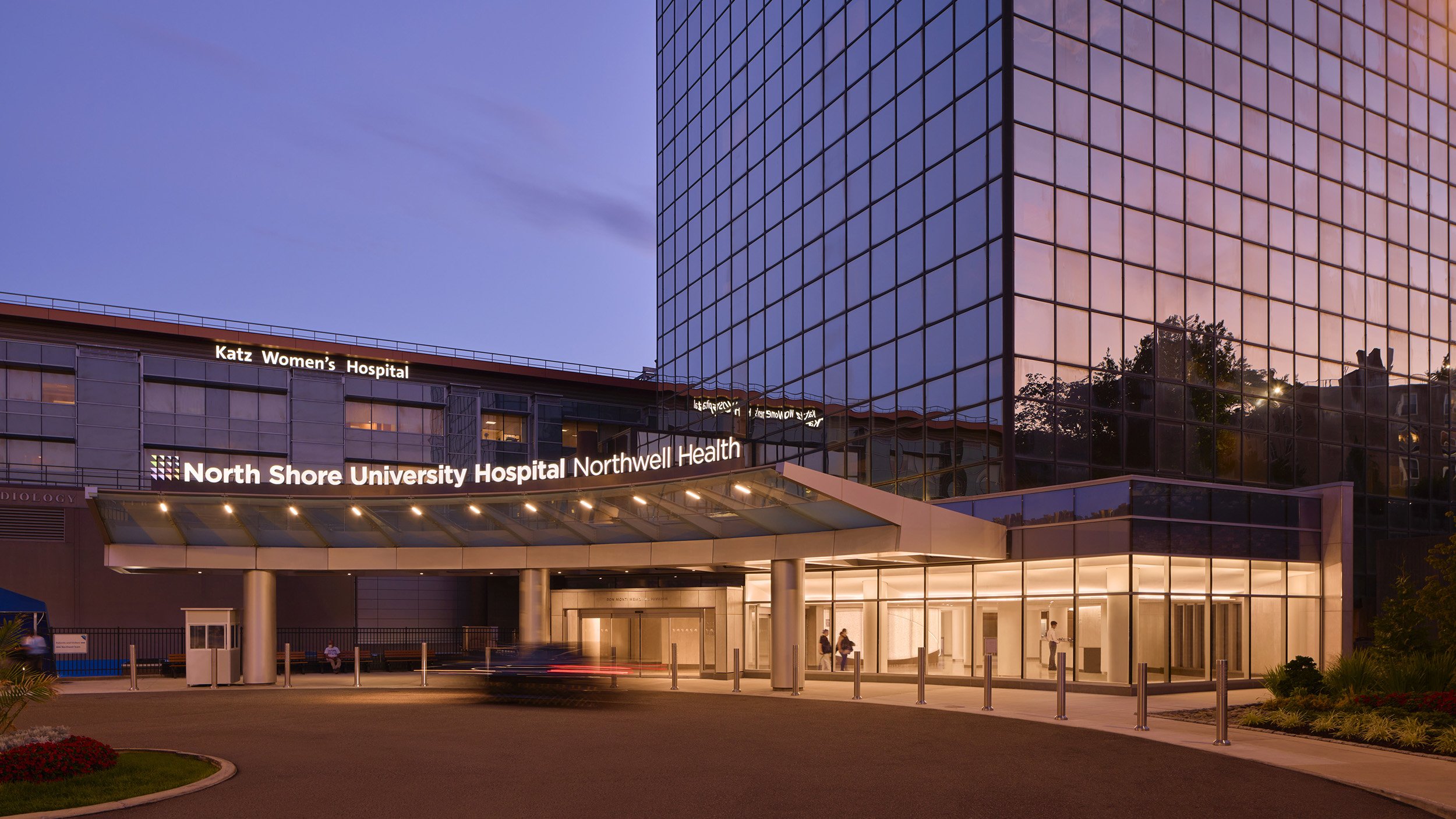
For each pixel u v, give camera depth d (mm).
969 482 31719
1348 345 38281
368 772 14031
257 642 33375
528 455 65000
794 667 27891
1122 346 32781
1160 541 26422
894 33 36875
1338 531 29297
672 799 12086
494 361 64312
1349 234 38938
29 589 46562
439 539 34781
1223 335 35156
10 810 11219
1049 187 31906
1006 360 30641
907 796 12281
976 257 32250
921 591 31547
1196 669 26875
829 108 40406
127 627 48281
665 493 27484
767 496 26609
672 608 36375
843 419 38094
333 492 30797
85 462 53594
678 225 53375
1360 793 12461
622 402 68250
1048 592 28000
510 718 21062
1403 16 41750
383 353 61500
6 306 52438
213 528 32906
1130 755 15633
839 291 38969
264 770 14188
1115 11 34031
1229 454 34688
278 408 58625
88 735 18453
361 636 53938
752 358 44812
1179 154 34938
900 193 35938
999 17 32094
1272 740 17234
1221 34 36500
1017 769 14305
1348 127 39500
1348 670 20375
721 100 49312
